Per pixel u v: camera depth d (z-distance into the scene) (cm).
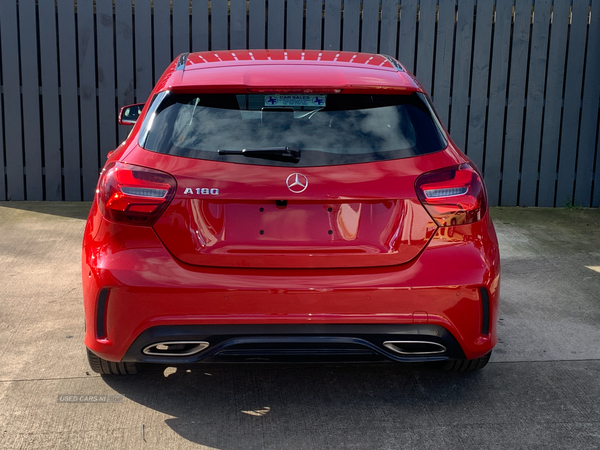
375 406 288
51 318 377
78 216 619
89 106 674
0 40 661
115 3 656
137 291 244
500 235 593
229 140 254
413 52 688
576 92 699
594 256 533
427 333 252
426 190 251
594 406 291
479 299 256
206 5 664
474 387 307
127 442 256
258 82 267
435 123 276
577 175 715
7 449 249
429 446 258
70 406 281
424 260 251
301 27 675
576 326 385
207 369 320
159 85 292
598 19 686
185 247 247
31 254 498
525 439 263
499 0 678
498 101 699
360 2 677
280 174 246
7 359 324
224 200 246
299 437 263
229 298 243
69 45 662
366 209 250
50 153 680
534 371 325
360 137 258
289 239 248
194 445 255
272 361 255
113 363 291
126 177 249
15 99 669
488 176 718
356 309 247
